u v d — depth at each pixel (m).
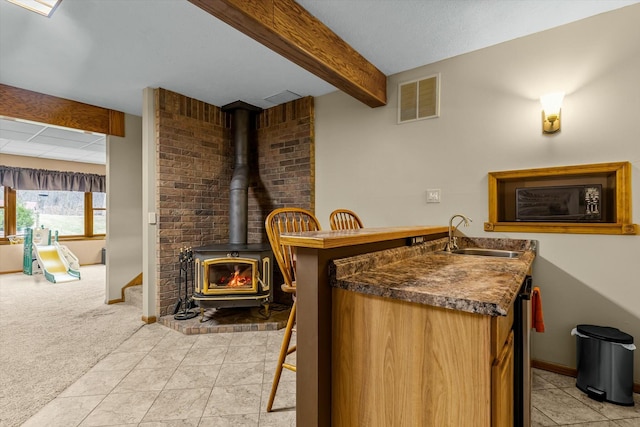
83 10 2.10
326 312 1.22
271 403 1.84
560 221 2.31
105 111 4.00
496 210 2.55
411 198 2.97
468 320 0.94
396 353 1.08
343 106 3.43
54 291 4.84
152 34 2.39
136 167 4.32
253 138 4.15
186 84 3.31
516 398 1.29
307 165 3.64
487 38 2.48
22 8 2.07
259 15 1.83
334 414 1.22
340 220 2.66
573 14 2.19
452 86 2.77
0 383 2.16
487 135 2.60
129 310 3.82
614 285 2.14
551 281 2.34
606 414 1.84
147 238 3.35
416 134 2.95
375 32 2.40
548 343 2.37
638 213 2.06
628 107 2.09
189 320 3.28
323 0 2.05
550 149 2.34
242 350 2.68
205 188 3.81
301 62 2.27
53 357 2.56
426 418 1.01
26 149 6.02
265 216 4.02
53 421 1.76
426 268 1.45
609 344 1.95
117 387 2.11
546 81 2.36
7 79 3.13
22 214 7.02
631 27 2.08
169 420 1.77
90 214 7.68
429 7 2.12
